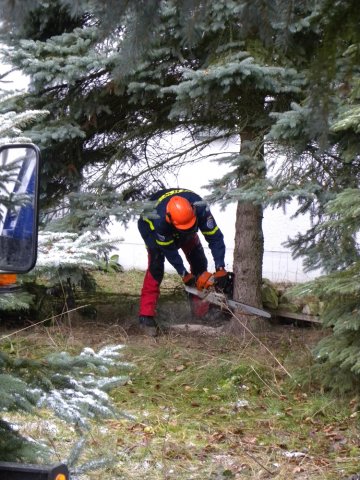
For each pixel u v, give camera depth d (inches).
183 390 238.1
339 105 220.4
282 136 247.1
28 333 287.7
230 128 291.4
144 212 272.2
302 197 255.8
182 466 176.1
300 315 301.1
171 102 293.1
